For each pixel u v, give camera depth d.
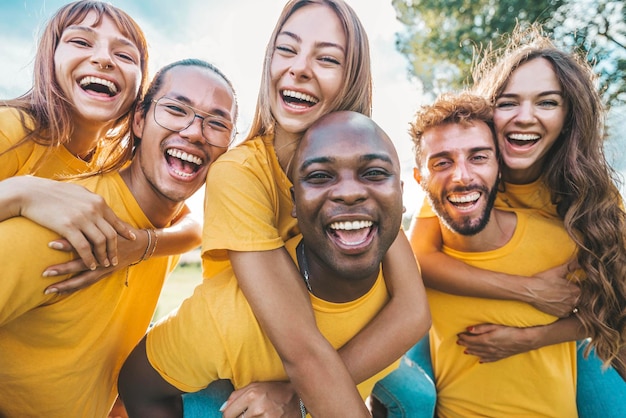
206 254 0.68
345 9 0.76
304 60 0.73
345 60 0.75
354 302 0.65
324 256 0.58
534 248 0.81
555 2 3.68
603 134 0.86
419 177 0.85
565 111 0.83
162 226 0.81
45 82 0.77
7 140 0.74
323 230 0.57
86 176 0.75
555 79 0.81
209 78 0.75
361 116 0.60
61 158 0.82
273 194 0.71
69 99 0.78
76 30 0.76
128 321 0.77
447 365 0.87
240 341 0.62
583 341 0.87
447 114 0.76
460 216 0.77
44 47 0.78
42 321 0.66
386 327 0.66
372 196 0.56
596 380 0.85
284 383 0.65
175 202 0.78
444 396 0.88
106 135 0.86
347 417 0.57
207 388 0.69
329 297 0.64
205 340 0.62
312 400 0.58
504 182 0.90
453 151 0.75
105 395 0.76
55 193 0.63
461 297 0.83
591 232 0.81
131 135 0.78
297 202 0.59
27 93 0.83
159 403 0.69
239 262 0.61
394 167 0.58
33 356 0.68
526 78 0.82
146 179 0.74
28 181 0.63
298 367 0.58
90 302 0.68
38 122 0.77
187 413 0.67
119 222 0.66
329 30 0.74
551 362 0.81
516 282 0.79
